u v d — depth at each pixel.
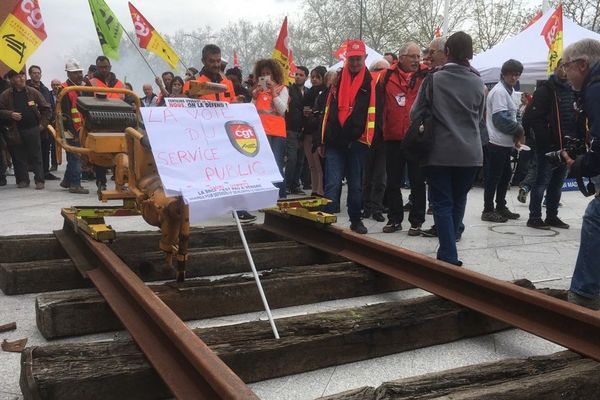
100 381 2.38
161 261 4.24
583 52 3.58
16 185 10.19
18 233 5.82
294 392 2.68
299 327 3.02
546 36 10.91
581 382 2.47
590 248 3.57
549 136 6.63
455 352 3.19
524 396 2.35
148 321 2.82
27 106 9.45
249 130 3.48
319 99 8.05
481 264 5.12
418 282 3.79
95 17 8.05
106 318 3.28
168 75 12.46
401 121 6.26
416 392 2.38
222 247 4.80
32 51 8.30
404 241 6.08
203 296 3.55
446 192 4.55
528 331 3.04
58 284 4.00
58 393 2.31
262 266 4.63
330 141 5.99
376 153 7.32
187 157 3.17
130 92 4.71
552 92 6.53
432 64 5.94
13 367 2.82
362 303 3.98
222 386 1.97
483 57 13.07
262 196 3.29
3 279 3.95
